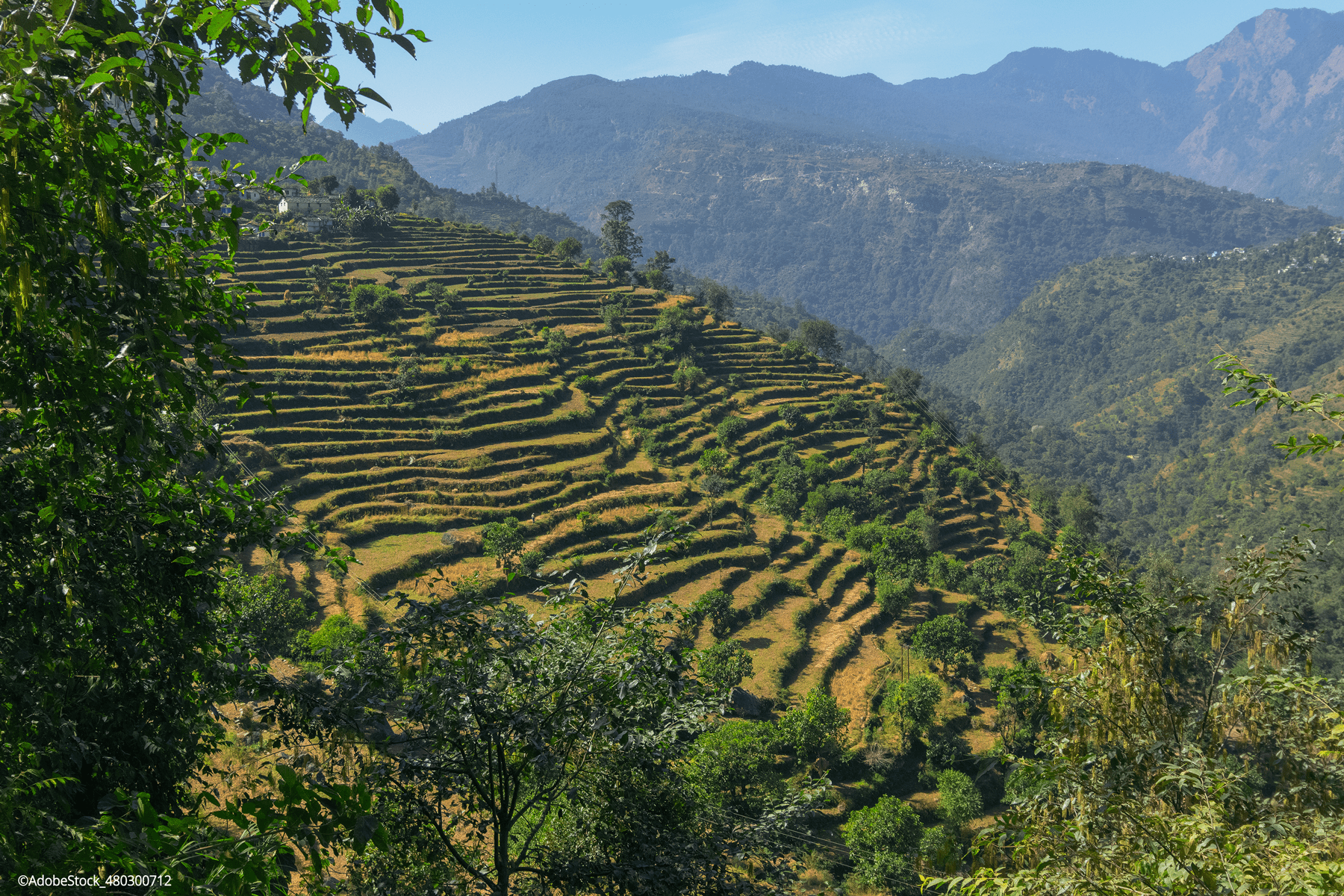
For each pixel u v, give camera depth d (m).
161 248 5.40
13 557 6.04
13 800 3.86
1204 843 6.68
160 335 4.95
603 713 8.37
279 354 98.25
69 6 3.74
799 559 85.25
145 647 6.94
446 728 8.40
